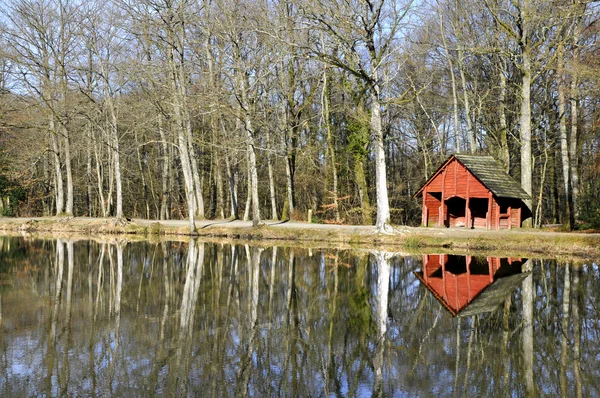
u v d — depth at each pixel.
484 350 9.85
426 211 31.58
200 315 12.22
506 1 31.11
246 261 21.56
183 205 56.69
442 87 42.81
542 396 7.66
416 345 10.15
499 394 7.76
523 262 20.56
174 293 14.86
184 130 36.56
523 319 11.99
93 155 54.56
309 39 28.47
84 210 58.62
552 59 25.97
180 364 8.82
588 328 11.19
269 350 9.73
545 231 27.08
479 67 37.59
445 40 34.53
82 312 12.34
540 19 25.86
